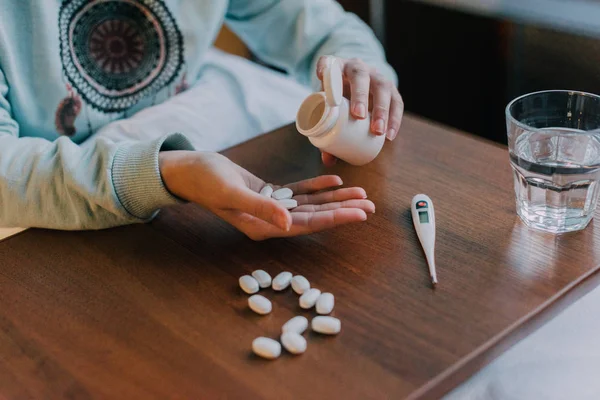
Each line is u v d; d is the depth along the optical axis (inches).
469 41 53.5
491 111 55.4
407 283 25.3
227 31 74.9
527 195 27.9
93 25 41.3
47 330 24.4
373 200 30.5
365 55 44.2
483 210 29.4
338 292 25.1
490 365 23.7
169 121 42.5
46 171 30.5
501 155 33.5
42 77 40.1
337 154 30.8
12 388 22.0
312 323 23.3
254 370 22.0
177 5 44.5
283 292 25.6
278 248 27.9
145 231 29.7
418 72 60.0
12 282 27.0
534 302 24.0
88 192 29.2
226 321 24.2
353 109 29.9
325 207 28.2
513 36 49.9
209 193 27.5
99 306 25.4
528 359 24.0
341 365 21.9
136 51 43.6
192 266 27.2
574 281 24.9
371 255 27.0
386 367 21.6
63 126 42.0
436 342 22.5
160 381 21.8
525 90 51.6
